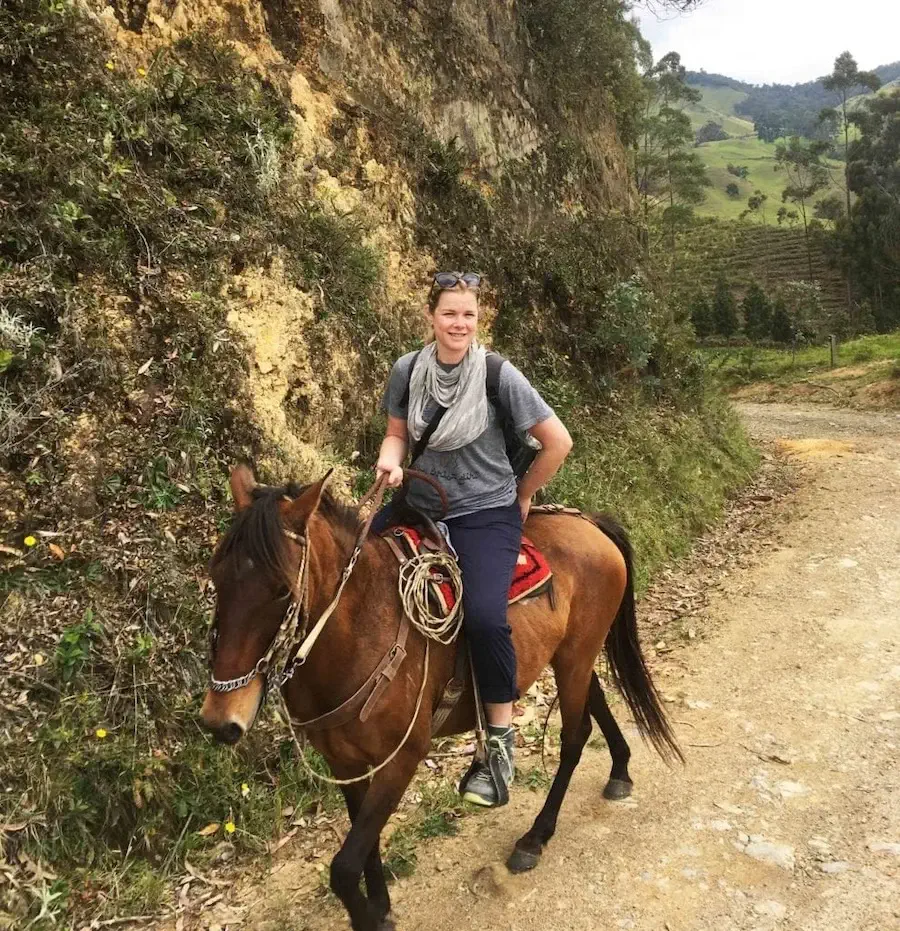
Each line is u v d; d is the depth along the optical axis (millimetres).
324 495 2643
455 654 2883
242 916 3188
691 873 3309
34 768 3225
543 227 10469
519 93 10609
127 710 3580
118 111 4863
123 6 5422
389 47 8227
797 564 7781
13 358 3859
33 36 4566
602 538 3768
